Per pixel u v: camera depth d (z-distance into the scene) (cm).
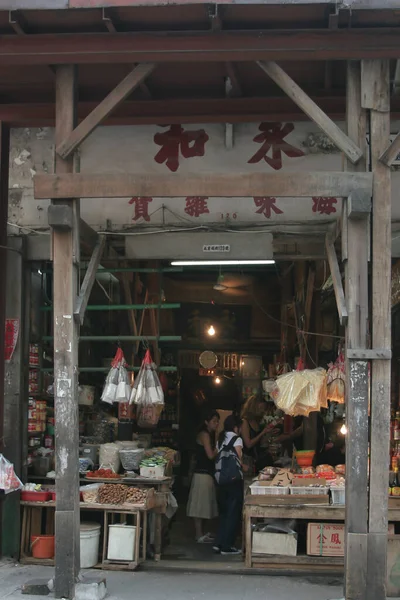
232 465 779
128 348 838
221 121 732
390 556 641
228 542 773
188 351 1134
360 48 572
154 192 580
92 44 587
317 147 763
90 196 585
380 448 559
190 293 1096
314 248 757
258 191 574
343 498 694
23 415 755
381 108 581
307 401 706
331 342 952
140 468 757
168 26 588
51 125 754
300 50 576
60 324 594
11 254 764
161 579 670
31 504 725
